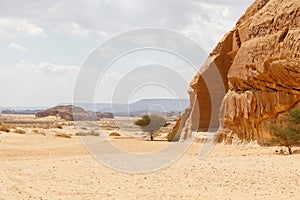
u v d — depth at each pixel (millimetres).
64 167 17562
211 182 13141
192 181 13453
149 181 13758
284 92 23188
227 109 27828
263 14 25484
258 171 14820
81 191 12047
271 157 19406
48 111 110312
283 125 23016
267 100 24203
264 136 24641
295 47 20922
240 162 17812
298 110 21516
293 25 21875
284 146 23297
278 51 22312
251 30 26156
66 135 43844
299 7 21766
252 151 22688
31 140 36312
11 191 12070
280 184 12352
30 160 21094
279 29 22938
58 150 27750
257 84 25000
